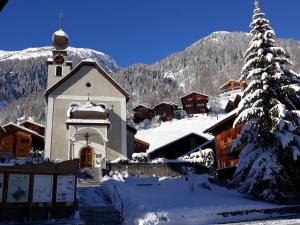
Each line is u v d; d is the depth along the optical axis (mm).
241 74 27891
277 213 22844
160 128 94125
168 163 33125
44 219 18031
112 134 40812
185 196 25125
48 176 18562
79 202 21953
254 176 24750
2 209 17422
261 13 27922
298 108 27234
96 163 38625
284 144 24000
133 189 24844
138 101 151875
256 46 27016
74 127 37688
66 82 41500
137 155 34562
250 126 25766
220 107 116688
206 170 34094
